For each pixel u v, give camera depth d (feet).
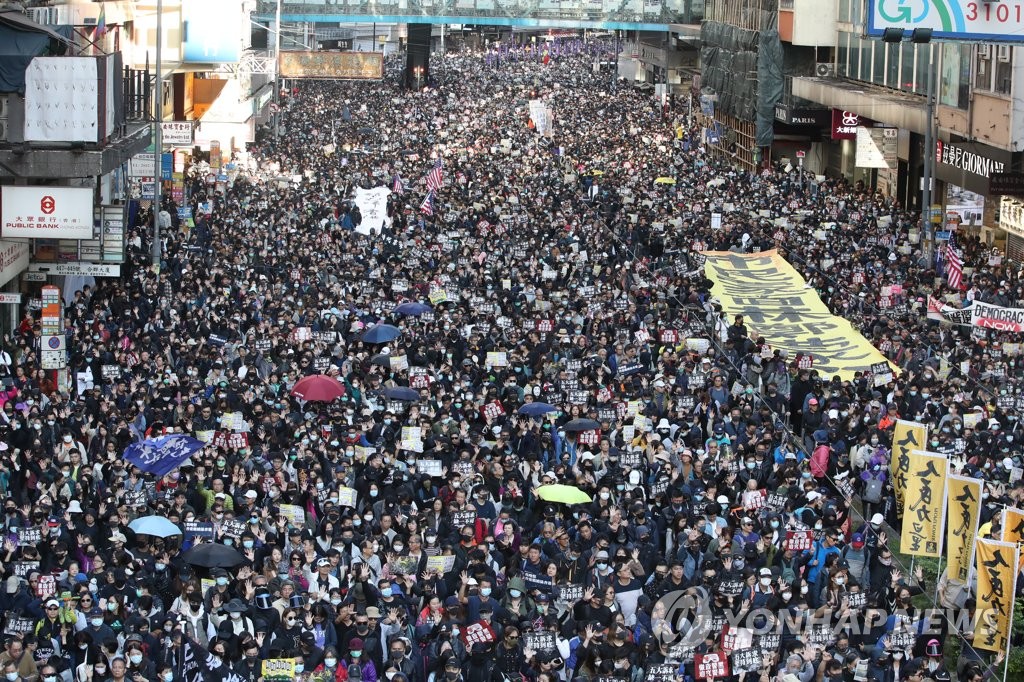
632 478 93.66
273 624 73.00
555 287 158.20
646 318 141.38
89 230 135.54
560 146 302.25
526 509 92.27
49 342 118.83
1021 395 111.55
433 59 570.87
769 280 158.51
